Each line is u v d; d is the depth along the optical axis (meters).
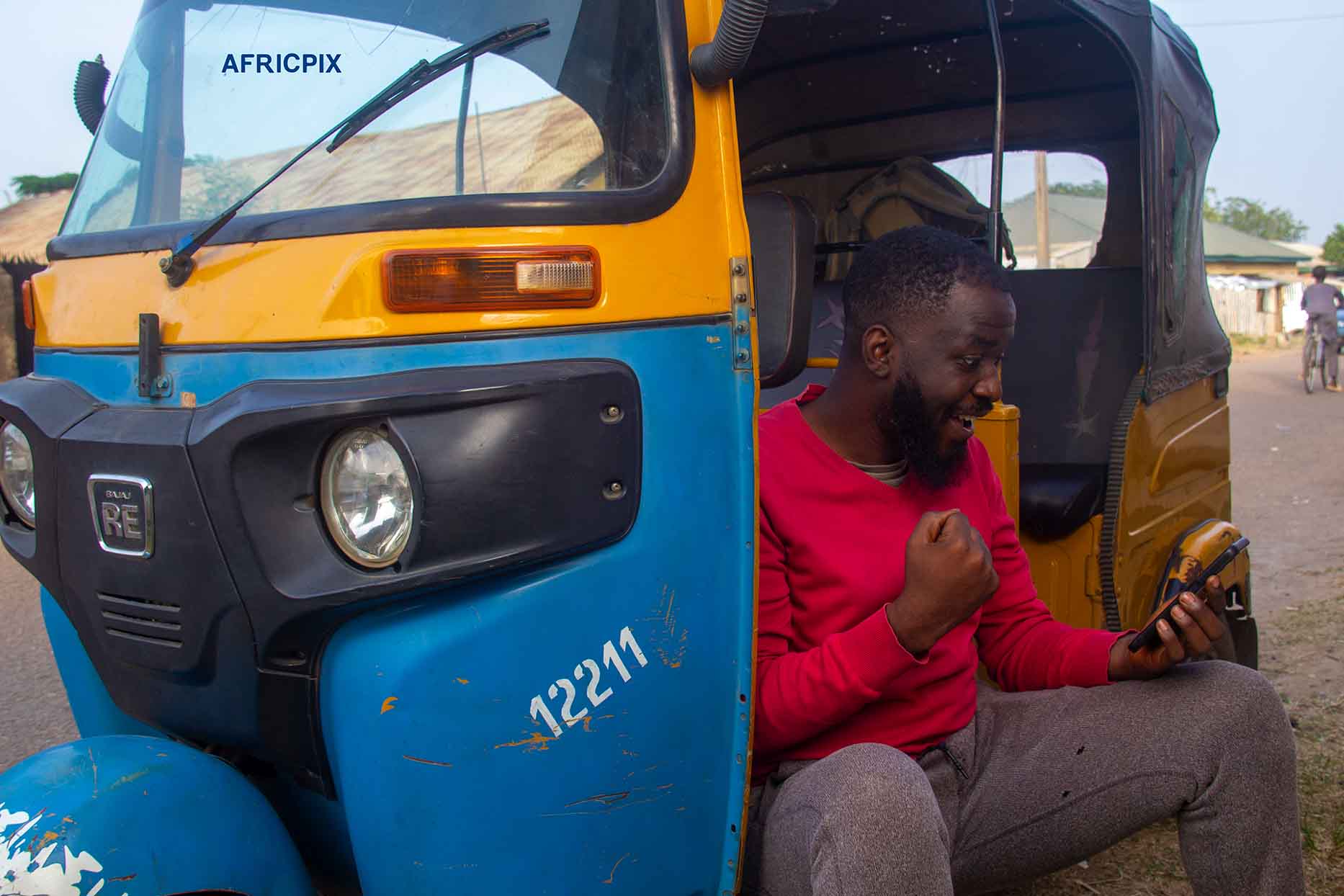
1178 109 3.53
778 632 1.85
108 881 1.50
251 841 1.66
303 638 1.60
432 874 1.63
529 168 1.77
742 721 1.76
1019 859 1.90
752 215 2.13
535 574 1.61
